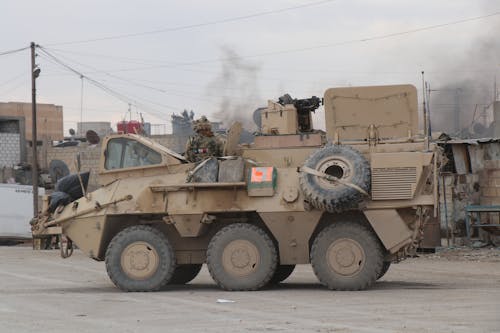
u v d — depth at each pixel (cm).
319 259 1581
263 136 1717
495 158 2689
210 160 1658
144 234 1648
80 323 1175
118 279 1647
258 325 1135
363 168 1554
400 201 1565
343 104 1698
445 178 2709
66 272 2198
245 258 1608
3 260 2706
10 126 5075
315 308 1316
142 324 1160
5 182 4797
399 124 1681
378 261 1562
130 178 1719
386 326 1099
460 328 1068
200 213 1639
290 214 1605
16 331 1105
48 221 1775
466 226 2653
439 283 1750
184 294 1575
